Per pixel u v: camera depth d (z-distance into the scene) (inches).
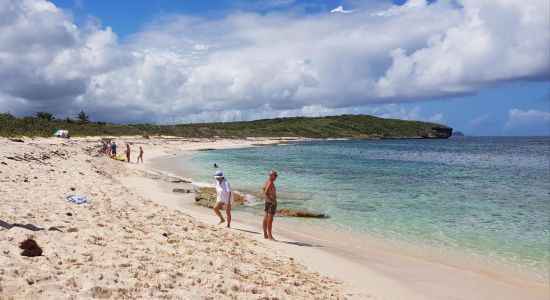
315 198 912.3
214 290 252.5
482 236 600.1
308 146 4261.8
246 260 366.3
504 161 2367.1
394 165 1934.1
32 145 1200.2
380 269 421.4
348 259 450.0
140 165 1563.7
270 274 332.2
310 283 331.3
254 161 1980.8
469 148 4360.2
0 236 278.4
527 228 654.5
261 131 7239.2
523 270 447.8
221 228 534.9
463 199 942.4
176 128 5152.6
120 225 396.8
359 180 1263.5
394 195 978.1
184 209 698.8
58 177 691.4
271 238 512.1
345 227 636.7
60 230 331.0
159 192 864.9
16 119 2345.0
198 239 408.2
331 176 1362.0
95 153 1653.5
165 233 400.2
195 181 1143.0
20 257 245.1
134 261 280.7
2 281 197.9
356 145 4768.7
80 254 276.4
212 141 4355.3
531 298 364.2
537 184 1248.2
